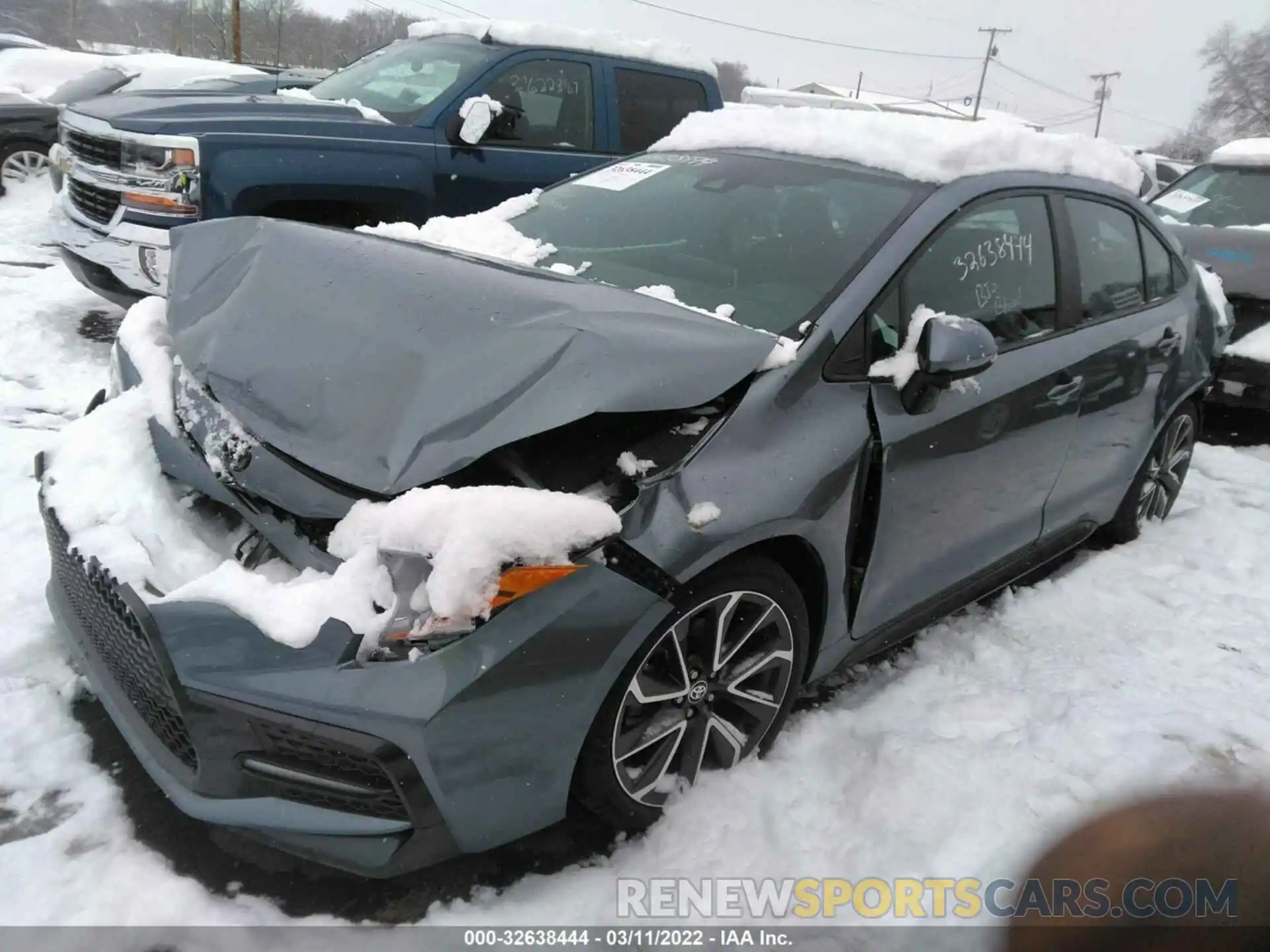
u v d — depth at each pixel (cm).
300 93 657
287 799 205
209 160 516
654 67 674
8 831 228
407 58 653
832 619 270
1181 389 422
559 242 334
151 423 256
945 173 312
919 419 271
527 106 614
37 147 1020
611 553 210
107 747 257
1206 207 743
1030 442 324
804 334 258
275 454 227
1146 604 388
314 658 194
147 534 229
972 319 297
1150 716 304
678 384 221
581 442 225
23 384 511
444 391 221
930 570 304
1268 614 384
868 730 287
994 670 330
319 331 249
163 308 305
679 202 334
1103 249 373
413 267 267
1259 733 300
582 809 250
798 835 245
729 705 255
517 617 198
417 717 191
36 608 309
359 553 202
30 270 743
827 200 309
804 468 240
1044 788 265
